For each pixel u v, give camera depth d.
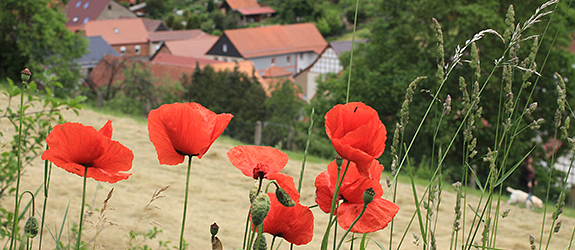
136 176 6.56
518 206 8.20
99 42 43.75
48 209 4.52
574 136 15.62
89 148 0.90
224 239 4.88
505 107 1.20
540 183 15.14
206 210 5.75
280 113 24.41
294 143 15.21
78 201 4.98
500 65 1.16
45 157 0.89
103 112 12.99
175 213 5.38
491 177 1.19
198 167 7.70
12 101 8.16
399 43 18.67
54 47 24.19
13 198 4.36
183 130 0.84
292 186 0.86
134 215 4.95
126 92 24.03
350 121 0.83
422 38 17.98
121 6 68.56
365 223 0.89
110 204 5.10
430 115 16.05
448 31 17.05
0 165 2.71
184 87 25.14
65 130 0.88
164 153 0.86
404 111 1.12
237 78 24.55
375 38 19.27
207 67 24.58
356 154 0.77
